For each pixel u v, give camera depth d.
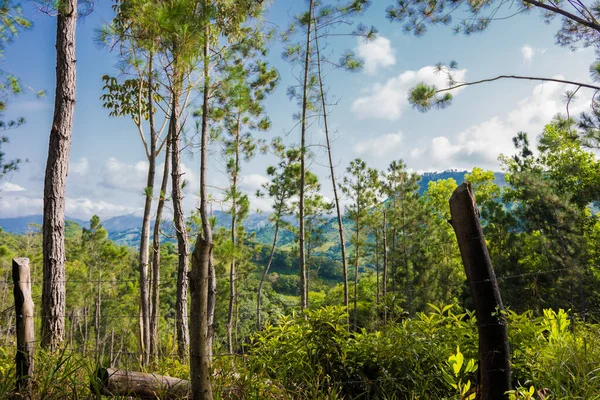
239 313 24.38
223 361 3.49
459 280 21.77
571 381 2.93
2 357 3.55
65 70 5.24
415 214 22.73
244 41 9.50
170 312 20.45
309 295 27.44
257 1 8.72
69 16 5.33
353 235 20.53
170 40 6.39
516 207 17.38
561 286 13.88
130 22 7.37
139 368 3.66
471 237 2.68
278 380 3.36
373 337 3.65
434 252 23.50
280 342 3.78
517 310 14.20
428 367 3.25
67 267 24.34
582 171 17.80
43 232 4.87
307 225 19.56
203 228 7.46
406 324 3.59
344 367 3.43
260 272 40.78
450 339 3.43
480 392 2.86
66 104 5.18
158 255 9.28
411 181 22.77
